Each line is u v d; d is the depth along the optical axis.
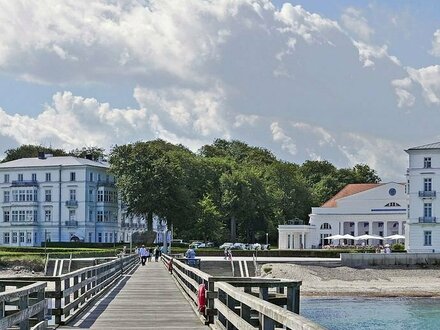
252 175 131.88
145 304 27.69
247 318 13.50
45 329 17.61
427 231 99.94
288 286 16.41
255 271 77.56
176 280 43.22
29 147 161.62
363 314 51.84
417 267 81.62
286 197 147.12
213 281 20.50
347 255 81.00
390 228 125.75
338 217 126.94
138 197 114.50
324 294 69.94
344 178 176.75
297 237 124.19
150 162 115.12
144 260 73.69
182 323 21.12
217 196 128.88
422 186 100.19
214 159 136.25
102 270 34.81
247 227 135.00
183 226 118.62
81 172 125.62
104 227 128.12
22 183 126.44
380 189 126.00
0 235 127.31
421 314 51.97
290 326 8.94
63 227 125.44
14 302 17.47
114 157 118.06
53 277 20.50
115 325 20.62
